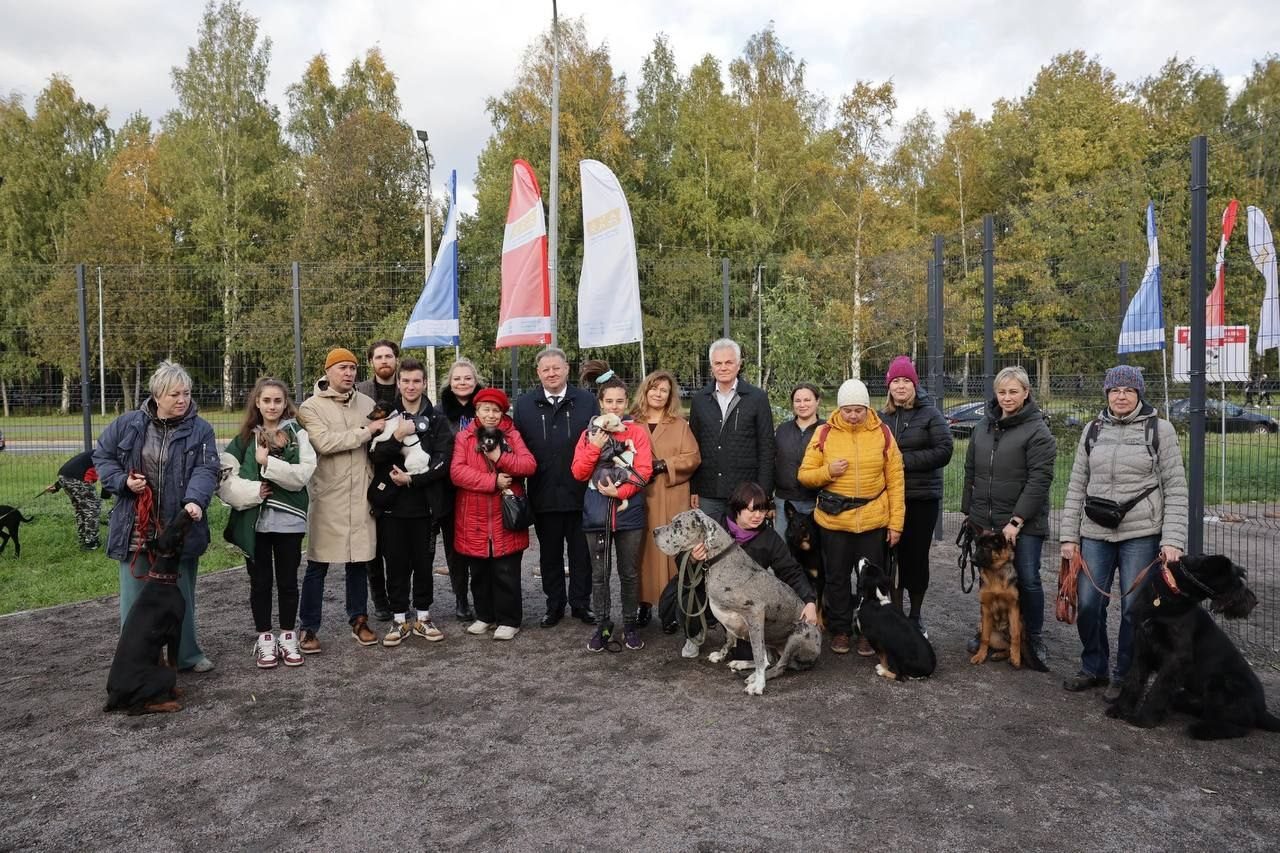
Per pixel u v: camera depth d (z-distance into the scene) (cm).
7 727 401
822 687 449
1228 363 627
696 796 323
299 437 479
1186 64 3189
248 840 294
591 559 515
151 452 446
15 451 1223
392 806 318
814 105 3209
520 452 527
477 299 1317
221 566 772
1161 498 412
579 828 299
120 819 310
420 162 2847
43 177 3200
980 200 3231
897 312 1121
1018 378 477
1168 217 902
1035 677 462
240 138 3106
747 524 493
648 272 1198
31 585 690
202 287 1207
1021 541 475
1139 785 329
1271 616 566
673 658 500
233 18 3133
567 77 2678
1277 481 991
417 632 543
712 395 557
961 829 295
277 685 456
